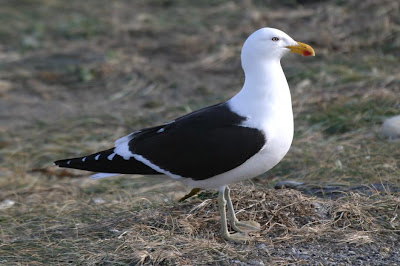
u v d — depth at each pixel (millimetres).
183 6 22625
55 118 15336
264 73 8141
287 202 8891
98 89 17047
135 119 14852
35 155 13469
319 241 8156
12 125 15062
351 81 14961
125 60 18547
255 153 8023
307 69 15969
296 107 14070
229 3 21953
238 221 8602
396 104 13289
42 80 17859
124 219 9078
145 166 8398
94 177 8719
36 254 8320
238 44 18719
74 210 10086
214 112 8250
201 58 18172
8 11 23562
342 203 8891
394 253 7859
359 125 12789
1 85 17484
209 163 8078
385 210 8773
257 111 8055
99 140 13977
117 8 23312
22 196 11625
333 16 18609
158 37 20094
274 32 8203
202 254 7863
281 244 8133
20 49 20250
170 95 16188
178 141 8195
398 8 18219
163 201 9891
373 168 10734
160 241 8180
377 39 16984
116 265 7773
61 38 21000
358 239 8117
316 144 12258
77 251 8273
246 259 7781
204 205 9062
